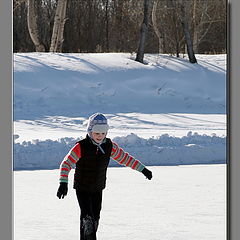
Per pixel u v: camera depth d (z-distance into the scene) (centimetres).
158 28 5844
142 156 2234
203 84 4631
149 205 1320
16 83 4100
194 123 3594
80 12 6384
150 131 3022
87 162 951
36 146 2156
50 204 1339
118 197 1427
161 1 5906
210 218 1177
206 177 1803
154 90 4428
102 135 952
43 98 4006
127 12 6316
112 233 1048
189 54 4959
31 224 1118
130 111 4072
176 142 2364
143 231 1063
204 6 6081
